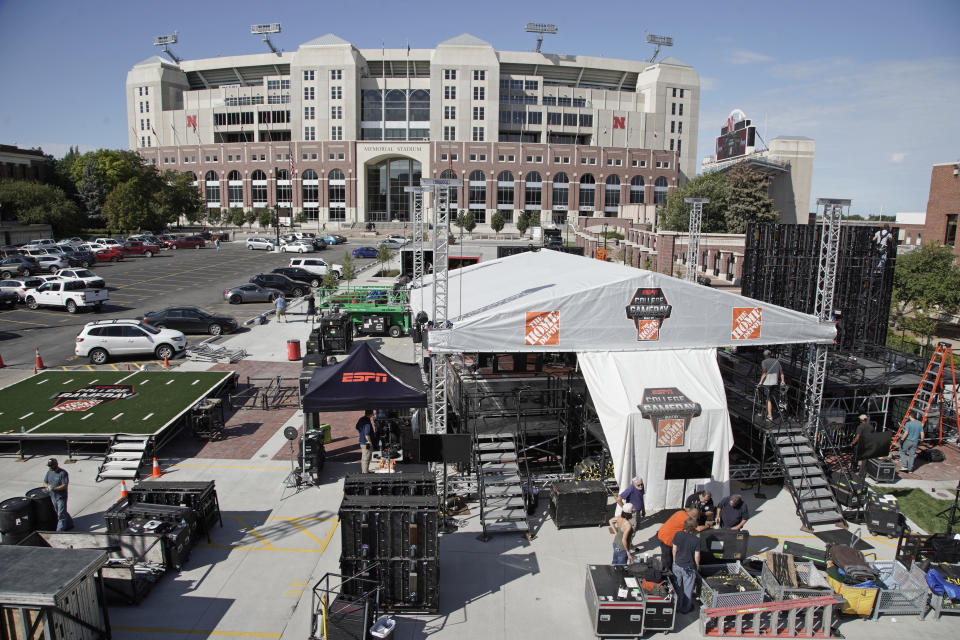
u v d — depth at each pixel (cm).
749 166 6062
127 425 1558
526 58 12256
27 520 1137
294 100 10906
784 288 2081
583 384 1681
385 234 9894
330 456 1570
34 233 7244
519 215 10619
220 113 11781
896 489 1427
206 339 2844
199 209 9962
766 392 1518
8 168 8762
